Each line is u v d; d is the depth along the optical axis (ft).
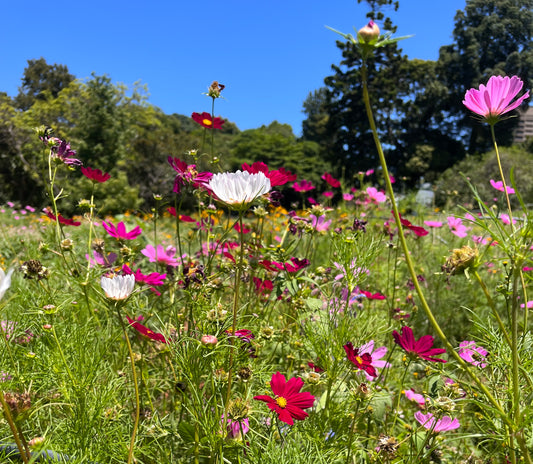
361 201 13.91
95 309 6.31
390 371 6.95
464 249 2.92
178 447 4.60
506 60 120.67
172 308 5.82
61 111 84.94
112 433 4.15
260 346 4.68
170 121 155.43
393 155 123.44
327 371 4.84
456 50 128.36
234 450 4.01
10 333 4.51
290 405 3.66
